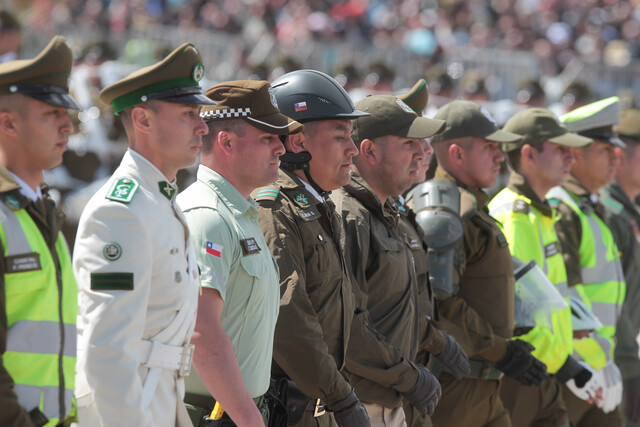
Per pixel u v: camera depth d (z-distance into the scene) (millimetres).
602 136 23094
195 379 12891
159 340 11172
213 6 70938
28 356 10047
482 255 18328
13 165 10359
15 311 10039
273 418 13680
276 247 13578
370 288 15289
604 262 22797
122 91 11461
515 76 60875
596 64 62531
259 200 14008
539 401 20031
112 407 10500
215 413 12555
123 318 10633
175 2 70062
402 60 59531
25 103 10211
